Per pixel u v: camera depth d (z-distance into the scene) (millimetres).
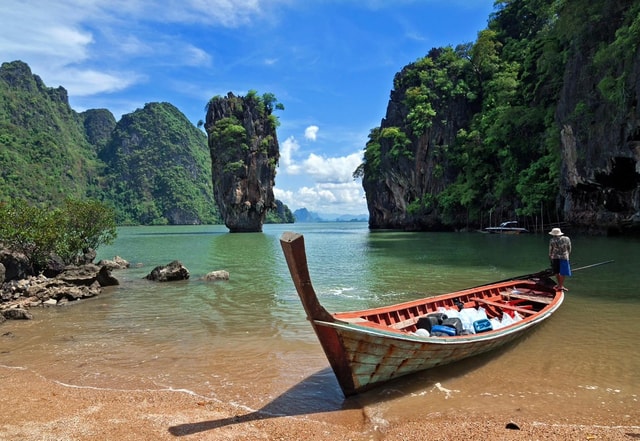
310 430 4895
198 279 16656
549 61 40344
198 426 4988
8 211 15141
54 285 13438
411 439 4637
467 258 22281
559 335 8133
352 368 5602
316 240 43031
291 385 6211
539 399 5566
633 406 5309
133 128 195500
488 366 6699
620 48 25422
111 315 10766
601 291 11969
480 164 53688
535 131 44250
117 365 7121
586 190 33219
